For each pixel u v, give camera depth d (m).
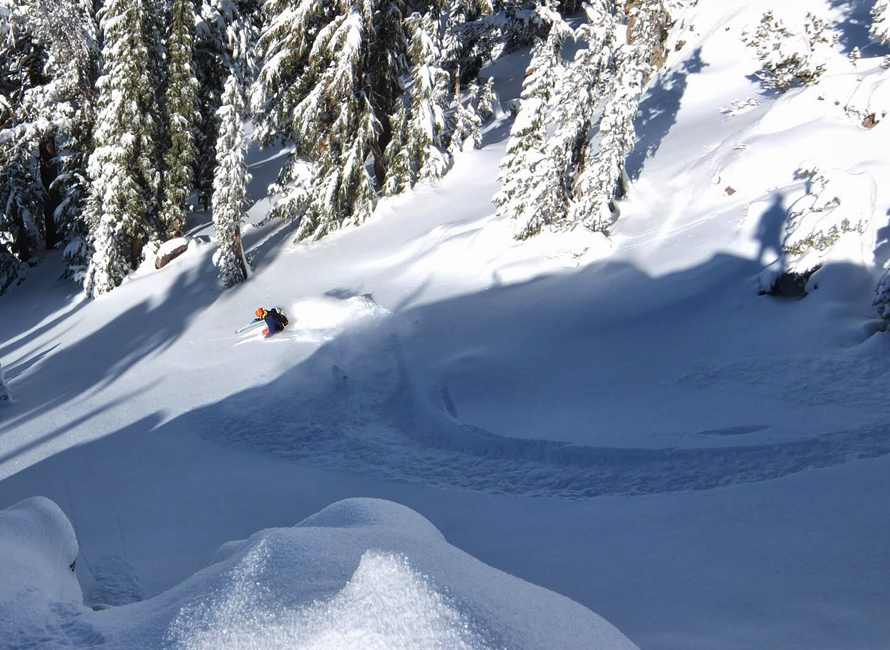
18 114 29.09
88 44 28.44
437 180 27.34
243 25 30.53
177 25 25.98
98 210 26.34
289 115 28.20
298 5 26.64
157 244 27.06
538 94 20.28
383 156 28.69
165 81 27.14
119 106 25.47
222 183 23.89
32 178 30.81
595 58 18.84
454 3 30.81
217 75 30.00
